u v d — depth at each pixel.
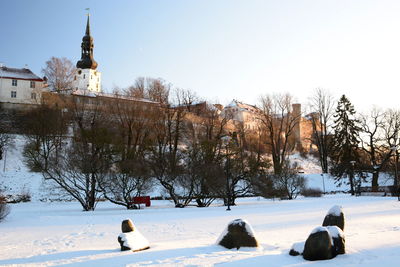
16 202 41.50
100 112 55.78
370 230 15.14
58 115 59.25
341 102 61.28
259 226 17.67
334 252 10.09
